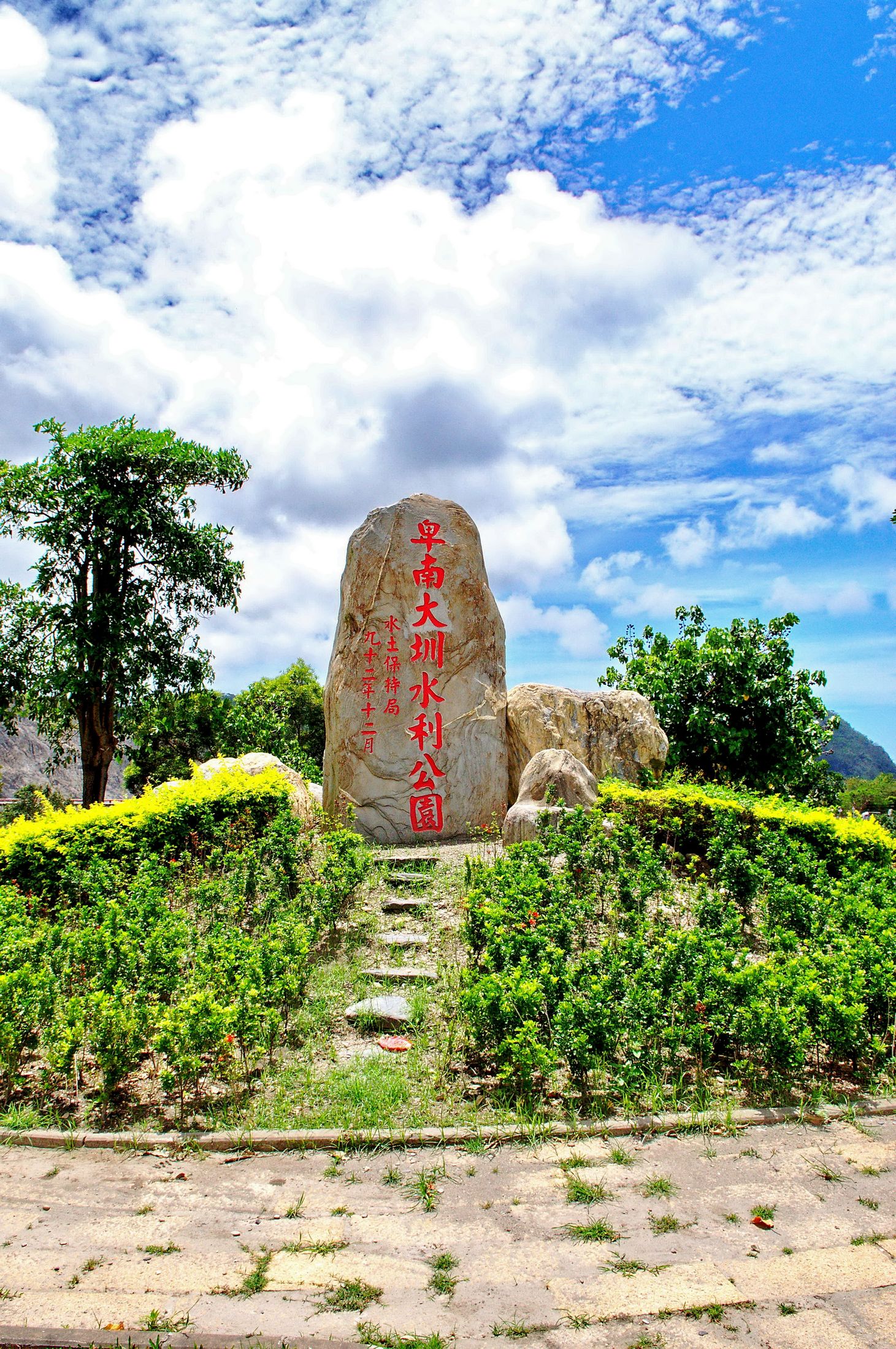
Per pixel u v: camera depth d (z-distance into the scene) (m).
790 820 8.39
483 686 10.50
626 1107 4.09
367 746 10.10
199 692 18.34
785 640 13.84
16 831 7.36
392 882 7.75
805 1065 4.62
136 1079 4.48
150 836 7.96
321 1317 2.69
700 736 13.81
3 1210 3.31
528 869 6.58
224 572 17.89
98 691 15.97
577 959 5.62
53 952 5.48
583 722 10.77
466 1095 4.24
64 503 15.68
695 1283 2.85
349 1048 4.82
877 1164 3.67
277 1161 3.70
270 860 7.57
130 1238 3.12
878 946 5.16
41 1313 2.69
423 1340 2.57
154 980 5.01
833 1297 2.78
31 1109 4.16
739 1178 3.54
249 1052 4.61
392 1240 3.11
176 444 16.62
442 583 10.45
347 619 10.48
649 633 15.86
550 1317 2.69
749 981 4.54
